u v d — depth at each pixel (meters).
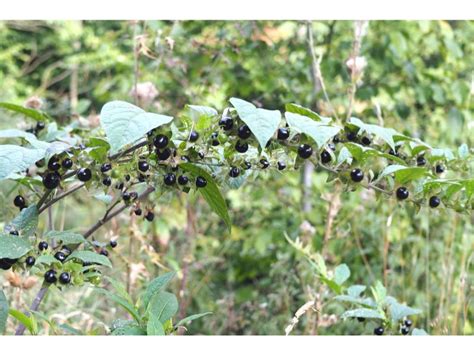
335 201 2.66
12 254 1.32
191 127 1.41
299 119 1.21
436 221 3.38
